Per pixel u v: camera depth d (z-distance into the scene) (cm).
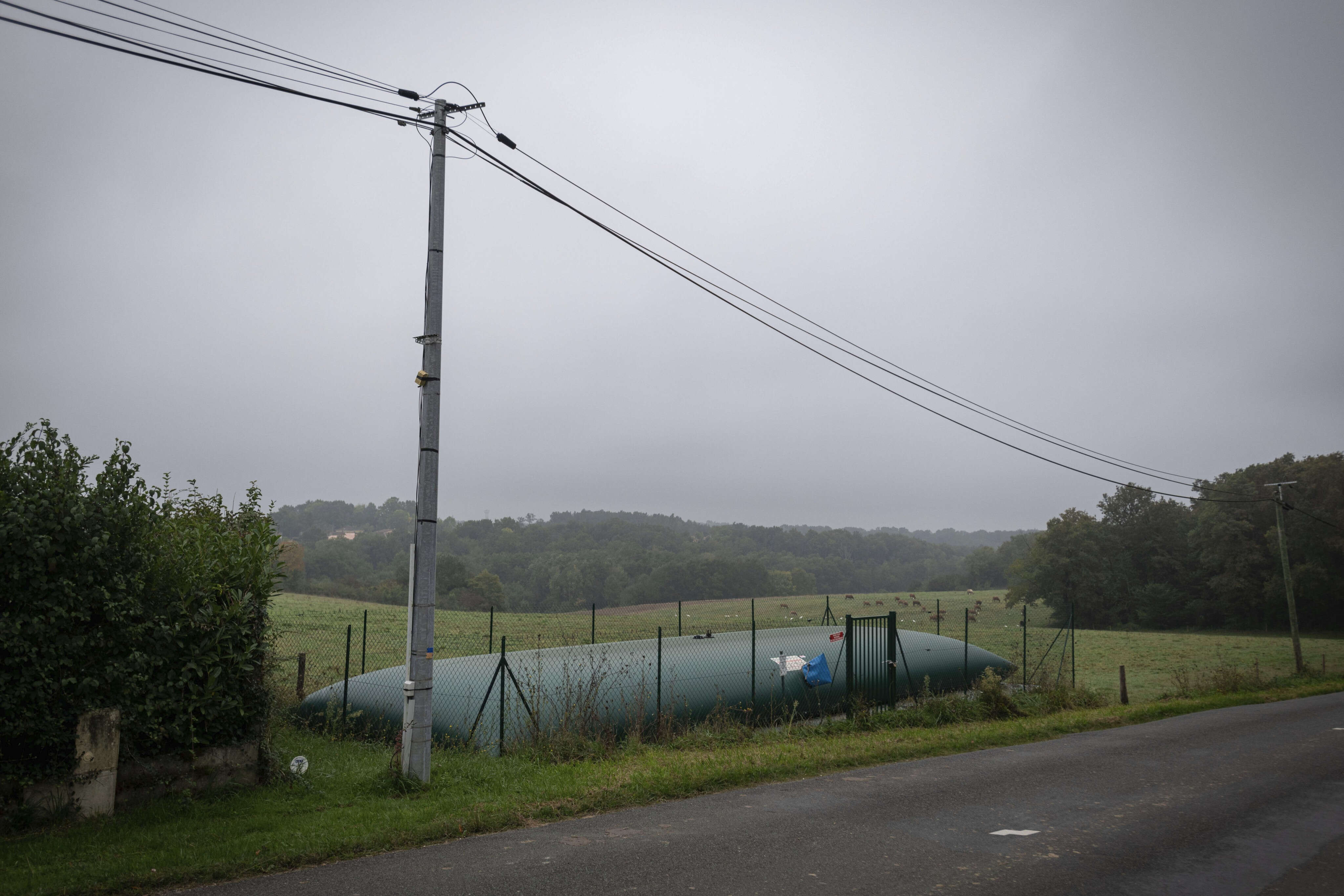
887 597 11550
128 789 854
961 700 1720
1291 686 2528
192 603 912
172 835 749
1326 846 733
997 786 985
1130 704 2014
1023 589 8438
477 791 921
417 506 976
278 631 1069
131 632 852
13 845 725
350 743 1345
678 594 12506
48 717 788
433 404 987
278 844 714
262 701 963
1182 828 793
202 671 910
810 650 1917
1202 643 5475
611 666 1606
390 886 621
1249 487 7056
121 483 885
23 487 816
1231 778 1039
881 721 1552
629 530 18200
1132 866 674
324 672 2139
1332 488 6406
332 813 827
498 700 1407
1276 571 6788
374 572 11812
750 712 1628
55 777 793
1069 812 855
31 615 792
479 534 17512
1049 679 2433
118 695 844
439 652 2869
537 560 13850
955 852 711
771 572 14188
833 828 786
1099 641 5447
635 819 827
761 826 795
